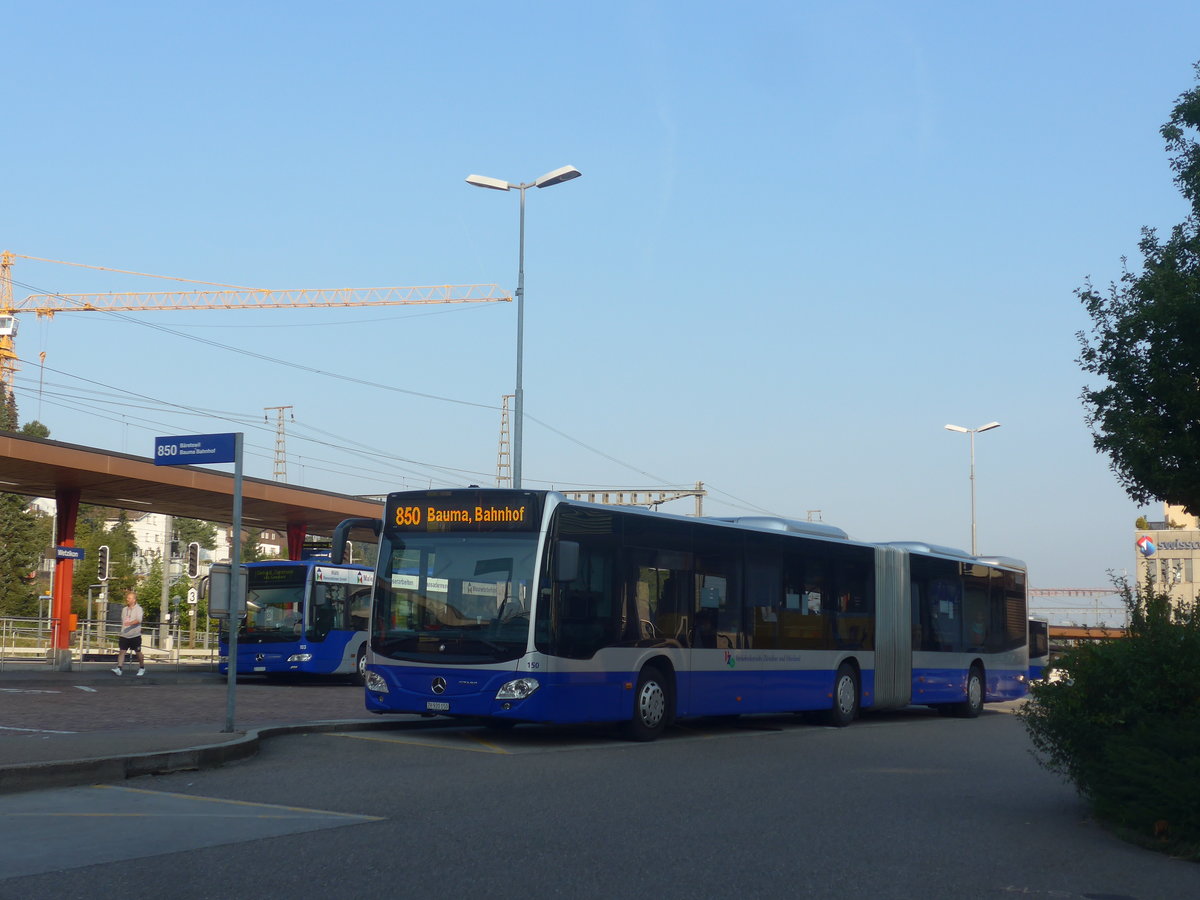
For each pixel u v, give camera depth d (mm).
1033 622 34250
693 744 17062
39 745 12711
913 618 24375
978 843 9438
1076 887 7949
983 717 26688
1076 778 10898
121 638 29875
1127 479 13492
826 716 22000
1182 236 13484
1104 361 13648
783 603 20391
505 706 15227
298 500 36062
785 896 7336
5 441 27578
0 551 84812
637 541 17234
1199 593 11211
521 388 33188
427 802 10570
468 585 15805
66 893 6949
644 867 8023
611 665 16453
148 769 11859
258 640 30812
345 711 20688
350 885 7262
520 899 7039
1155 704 10273
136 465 30641
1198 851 9031
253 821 9367
